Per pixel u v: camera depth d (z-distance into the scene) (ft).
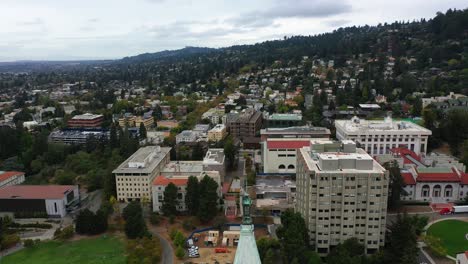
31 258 590.96
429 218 642.63
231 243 616.80
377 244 545.85
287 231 526.16
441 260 526.98
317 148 609.42
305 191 572.10
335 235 552.82
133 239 636.48
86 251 608.60
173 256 583.17
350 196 537.65
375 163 582.35
